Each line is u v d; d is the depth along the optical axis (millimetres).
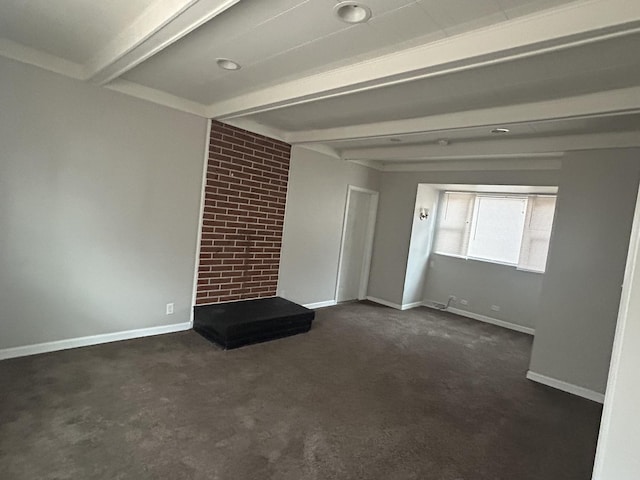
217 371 3074
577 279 3449
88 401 2424
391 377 3355
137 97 3271
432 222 6273
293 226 4895
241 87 3070
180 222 3734
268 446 2186
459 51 1924
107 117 3125
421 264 6199
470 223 5969
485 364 3932
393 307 6008
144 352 3273
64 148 2938
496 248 5691
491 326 5438
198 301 4023
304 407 2670
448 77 2389
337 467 2070
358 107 3238
